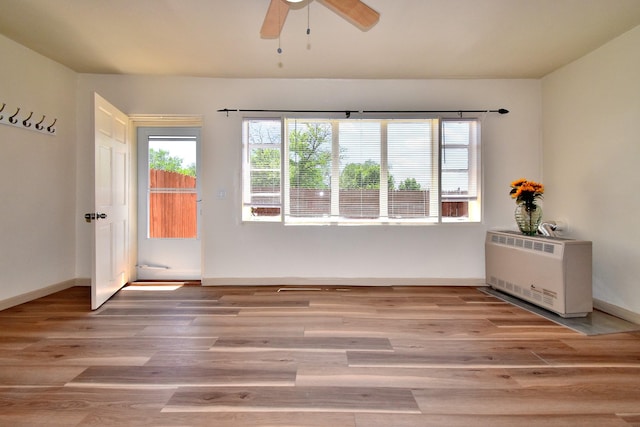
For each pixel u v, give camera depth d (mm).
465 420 1472
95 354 2080
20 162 3129
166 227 4047
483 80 3848
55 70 3465
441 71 3633
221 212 3850
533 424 1447
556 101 3596
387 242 3859
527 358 2053
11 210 3049
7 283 3014
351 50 3148
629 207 2795
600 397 1647
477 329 2520
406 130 3840
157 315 2816
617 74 2889
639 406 1575
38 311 2906
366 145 3840
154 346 2199
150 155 4035
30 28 2797
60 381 1767
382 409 1544
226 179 3848
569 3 2406
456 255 3863
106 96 3781
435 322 2666
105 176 3227
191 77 3811
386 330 2492
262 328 2525
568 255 2744
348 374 1852
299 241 3855
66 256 3650
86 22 2699
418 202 3848
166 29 2793
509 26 2723
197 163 4035
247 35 2881
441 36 2891
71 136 3688
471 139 3869
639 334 2443
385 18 2607
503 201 3865
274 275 3865
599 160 3074
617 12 2508
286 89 3836
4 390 1682
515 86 3850
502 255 3480
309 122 3854
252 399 1612
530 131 3863
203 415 1492
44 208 3379
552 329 2525
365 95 3850
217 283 3840
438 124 3797
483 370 1902
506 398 1635
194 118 3854
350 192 3848
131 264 3938
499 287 3531
